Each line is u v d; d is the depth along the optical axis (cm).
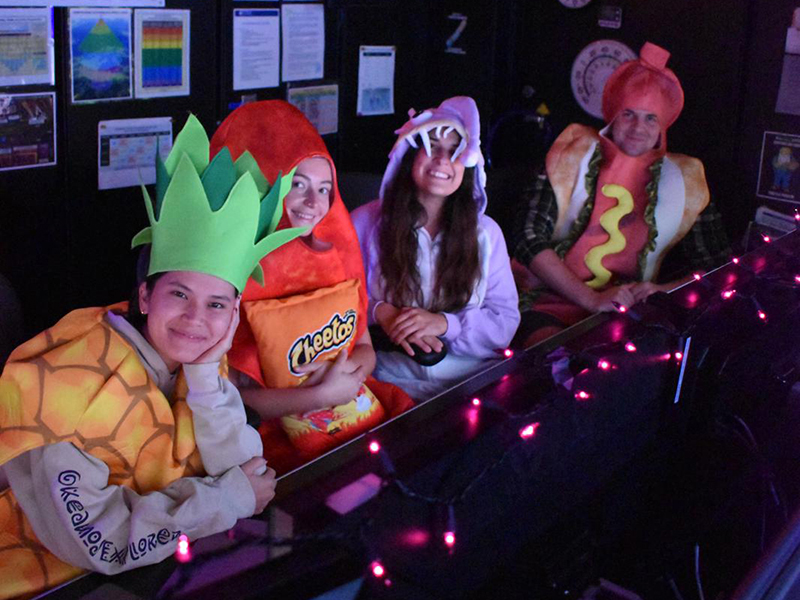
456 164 227
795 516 116
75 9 270
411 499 125
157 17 291
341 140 371
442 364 233
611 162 290
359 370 195
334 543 115
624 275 293
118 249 303
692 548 202
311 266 189
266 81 333
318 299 188
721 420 213
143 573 113
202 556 112
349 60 362
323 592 110
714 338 203
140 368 128
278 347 181
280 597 108
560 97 354
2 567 122
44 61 268
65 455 118
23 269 280
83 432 121
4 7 254
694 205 289
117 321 131
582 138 294
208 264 126
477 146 228
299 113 197
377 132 384
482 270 241
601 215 290
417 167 228
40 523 121
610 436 173
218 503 120
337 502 123
